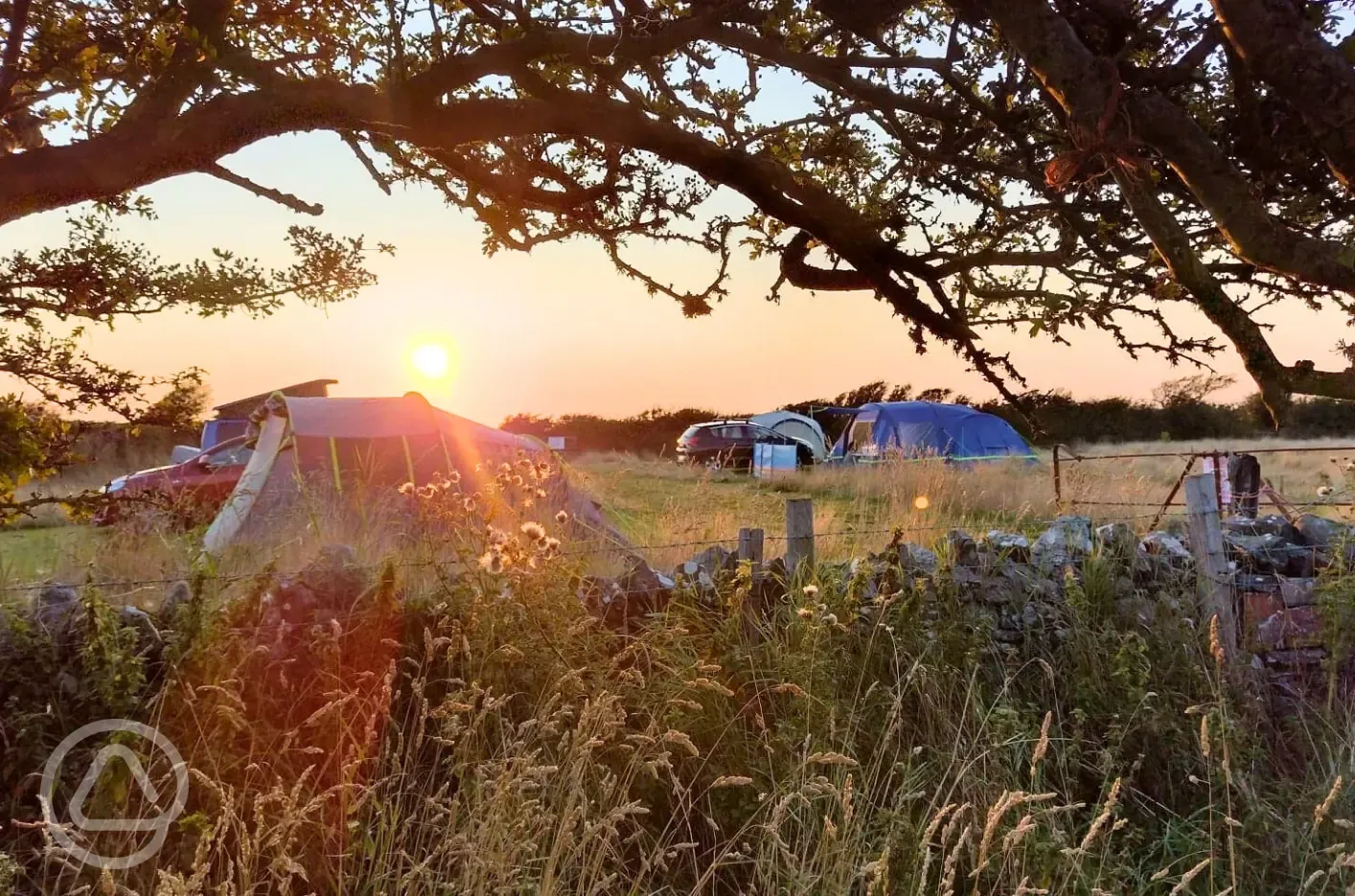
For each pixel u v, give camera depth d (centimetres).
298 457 705
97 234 413
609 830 265
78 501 453
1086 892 310
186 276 430
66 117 346
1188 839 339
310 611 326
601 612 378
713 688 344
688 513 721
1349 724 391
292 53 383
